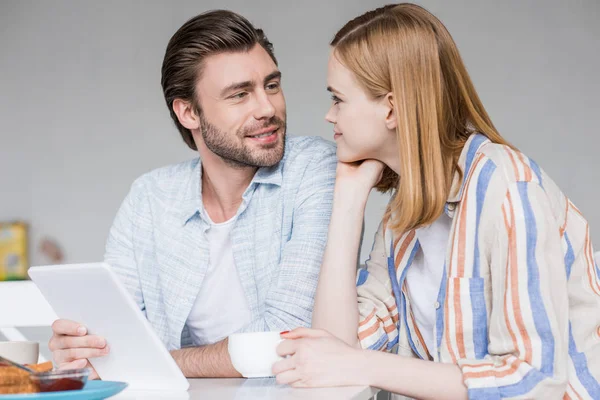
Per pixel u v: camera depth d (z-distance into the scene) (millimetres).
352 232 1431
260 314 1719
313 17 4551
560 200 1297
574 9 4184
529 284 1163
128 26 4945
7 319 2072
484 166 1246
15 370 876
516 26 4242
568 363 1226
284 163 1763
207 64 1730
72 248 4965
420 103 1313
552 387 1131
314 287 1600
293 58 4574
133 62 4938
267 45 1790
